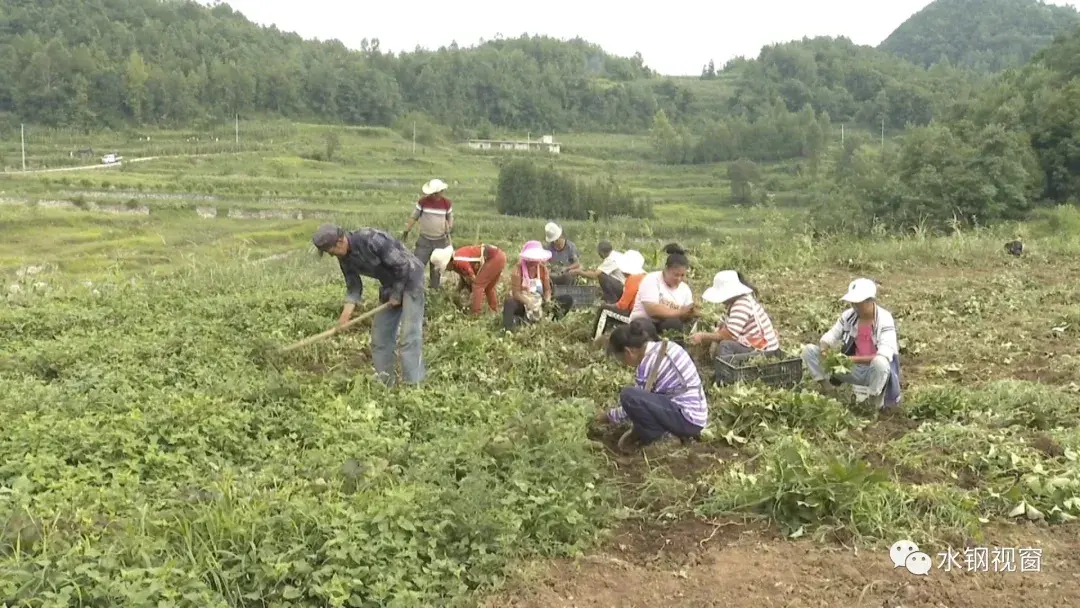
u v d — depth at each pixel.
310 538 4.78
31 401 6.75
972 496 5.82
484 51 167.75
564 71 168.25
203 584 4.30
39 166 90.19
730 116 136.50
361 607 4.40
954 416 7.39
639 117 158.50
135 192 72.62
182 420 6.31
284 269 15.33
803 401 7.10
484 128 134.12
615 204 68.00
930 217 29.59
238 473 5.73
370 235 7.67
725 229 54.19
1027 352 9.80
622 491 5.98
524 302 10.28
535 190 67.19
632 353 6.72
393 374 8.20
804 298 12.85
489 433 6.37
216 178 83.50
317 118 132.88
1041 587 4.75
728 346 8.20
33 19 134.88
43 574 4.20
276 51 157.62
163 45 138.38
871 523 5.33
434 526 4.97
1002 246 17.72
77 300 11.70
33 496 5.13
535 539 5.21
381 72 142.25
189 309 10.84
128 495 5.25
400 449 6.13
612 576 4.92
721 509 5.62
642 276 9.56
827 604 4.60
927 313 11.83
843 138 108.25
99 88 116.00
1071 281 14.33
